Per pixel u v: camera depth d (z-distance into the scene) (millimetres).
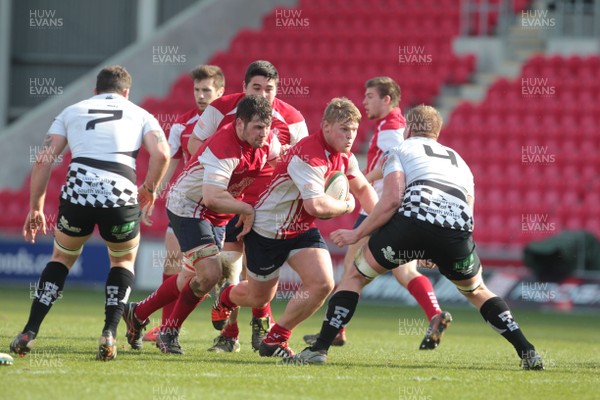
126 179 21906
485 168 64000
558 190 62156
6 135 76250
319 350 22594
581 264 52406
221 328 25516
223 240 25109
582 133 65375
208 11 80188
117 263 22625
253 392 18031
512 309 52750
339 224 60156
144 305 24250
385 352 27375
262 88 25516
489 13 77688
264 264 22797
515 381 20766
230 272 25609
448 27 76938
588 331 41094
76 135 21984
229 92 74562
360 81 72625
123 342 26703
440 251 21906
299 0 80812
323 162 22047
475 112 67938
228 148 22281
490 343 32750
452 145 66000
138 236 22578
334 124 21906
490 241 58656
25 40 88250
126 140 22156
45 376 18891
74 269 59281
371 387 19188
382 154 29875
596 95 68562
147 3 84688
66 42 88438
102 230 22016
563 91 68875
